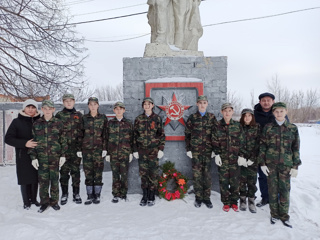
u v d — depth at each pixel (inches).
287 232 121.9
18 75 283.4
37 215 135.6
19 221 124.8
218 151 151.7
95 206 156.1
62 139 150.2
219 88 176.6
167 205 157.3
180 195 164.2
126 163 165.3
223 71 176.2
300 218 141.5
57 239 109.0
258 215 142.4
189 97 177.8
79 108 248.8
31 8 286.2
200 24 201.5
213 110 177.0
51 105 145.6
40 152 143.2
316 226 133.9
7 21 275.3
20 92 293.0
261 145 138.7
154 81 177.3
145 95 178.5
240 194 152.6
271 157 134.1
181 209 151.3
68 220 133.6
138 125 164.2
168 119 176.2
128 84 183.0
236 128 148.4
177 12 193.9
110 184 202.1
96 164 162.7
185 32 199.0
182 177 168.2
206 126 157.4
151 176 163.6
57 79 302.4
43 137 143.6
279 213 133.9
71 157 162.1
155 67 181.0
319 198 181.2
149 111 163.8
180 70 179.8
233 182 148.3
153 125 162.7
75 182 163.2
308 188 207.5
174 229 124.6
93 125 162.1
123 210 149.8
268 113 154.5
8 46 276.1
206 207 153.8
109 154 165.6
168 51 184.4
